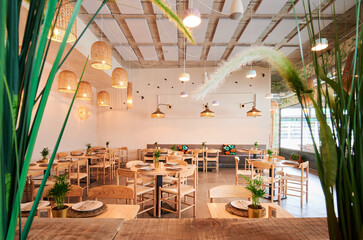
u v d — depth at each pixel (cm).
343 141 43
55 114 655
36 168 409
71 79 439
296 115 1019
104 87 947
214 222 79
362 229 41
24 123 28
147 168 387
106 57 364
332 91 49
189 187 392
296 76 45
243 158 859
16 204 27
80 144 811
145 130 934
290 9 452
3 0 23
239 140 911
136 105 938
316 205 445
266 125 904
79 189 218
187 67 929
